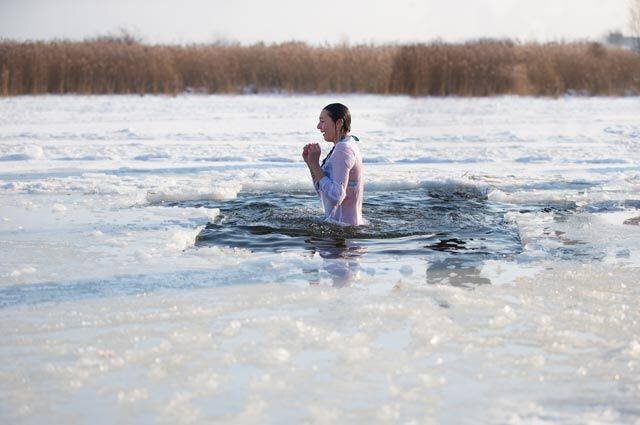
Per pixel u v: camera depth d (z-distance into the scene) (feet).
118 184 25.94
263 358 10.21
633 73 84.69
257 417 8.52
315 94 81.92
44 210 21.47
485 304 12.73
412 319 11.88
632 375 9.80
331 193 18.66
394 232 18.89
